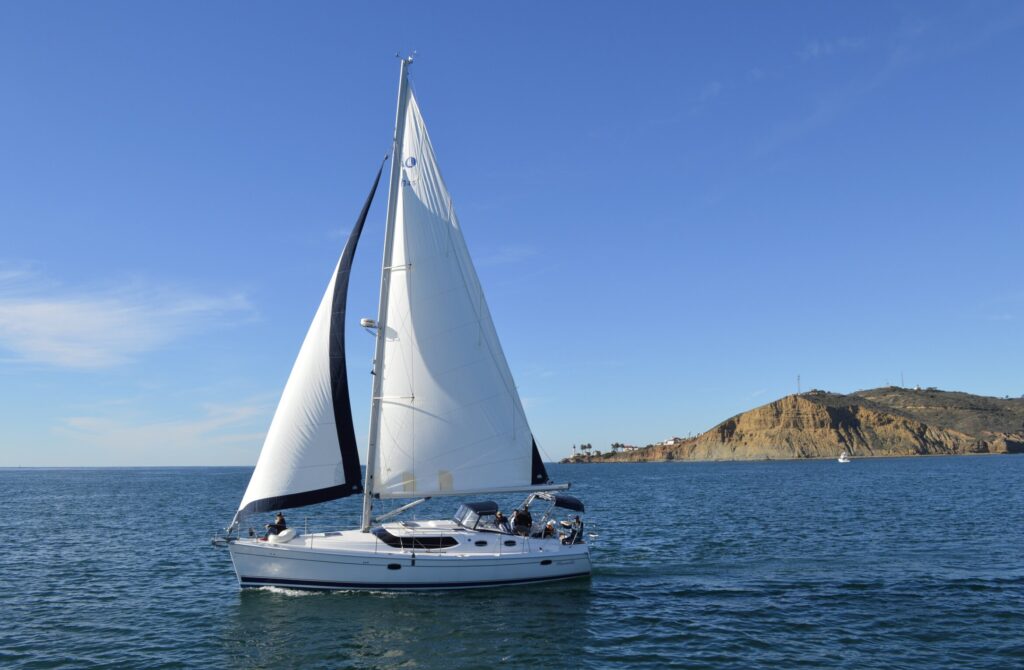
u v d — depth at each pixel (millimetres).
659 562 30359
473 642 18781
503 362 25062
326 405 23438
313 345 23781
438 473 23734
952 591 24359
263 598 22656
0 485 143125
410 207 24188
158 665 17406
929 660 17344
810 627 20188
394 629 19781
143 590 25953
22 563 32438
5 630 20578
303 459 23156
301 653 18062
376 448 23516
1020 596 23547
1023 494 67062
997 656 17562
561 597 23375
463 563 23453
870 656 17672
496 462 24422
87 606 23422
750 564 29844
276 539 23234
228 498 86875
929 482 93812
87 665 17453
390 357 23672
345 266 24141
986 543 35125
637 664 17203
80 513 61938
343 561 22844
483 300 24984
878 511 52406
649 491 87125
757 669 16812
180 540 40781
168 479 190875
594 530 42250
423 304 24047
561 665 17156
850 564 29703
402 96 24469
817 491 79562
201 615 21938
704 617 21219
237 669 17062
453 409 24031
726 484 103562
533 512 55344
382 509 60125
